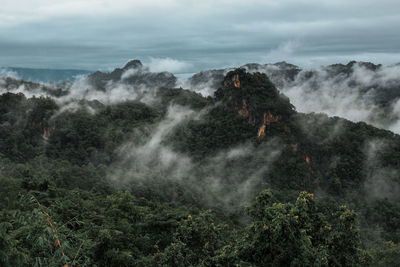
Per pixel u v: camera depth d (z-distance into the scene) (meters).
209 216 16.52
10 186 31.86
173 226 26.80
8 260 6.49
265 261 10.12
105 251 17.75
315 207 11.61
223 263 11.49
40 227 6.72
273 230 9.84
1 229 6.80
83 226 20.41
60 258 6.32
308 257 9.70
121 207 31.08
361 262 11.20
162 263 13.71
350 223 10.70
